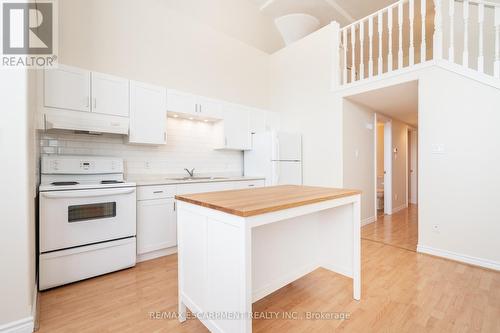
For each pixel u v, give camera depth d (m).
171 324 1.51
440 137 2.56
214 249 1.27
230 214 1.15
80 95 2.30
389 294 1.84
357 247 1.77
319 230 2.02
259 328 1.46
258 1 4.34
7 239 1.37
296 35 4.74
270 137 3.66
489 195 2.28
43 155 2.31
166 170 3.22
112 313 1.62
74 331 1.44
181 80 3.36
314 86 3.89
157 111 2.84
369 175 4.20
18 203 1.40
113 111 2.51
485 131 2.30
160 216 2.62
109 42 2.71
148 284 2.03
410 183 6.33
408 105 4.00
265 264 1.58
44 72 2.11
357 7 4.39
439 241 2.58
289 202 1.30
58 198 1.94
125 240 2.30
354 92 3.36
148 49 3.03
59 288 1.95
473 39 3.02
